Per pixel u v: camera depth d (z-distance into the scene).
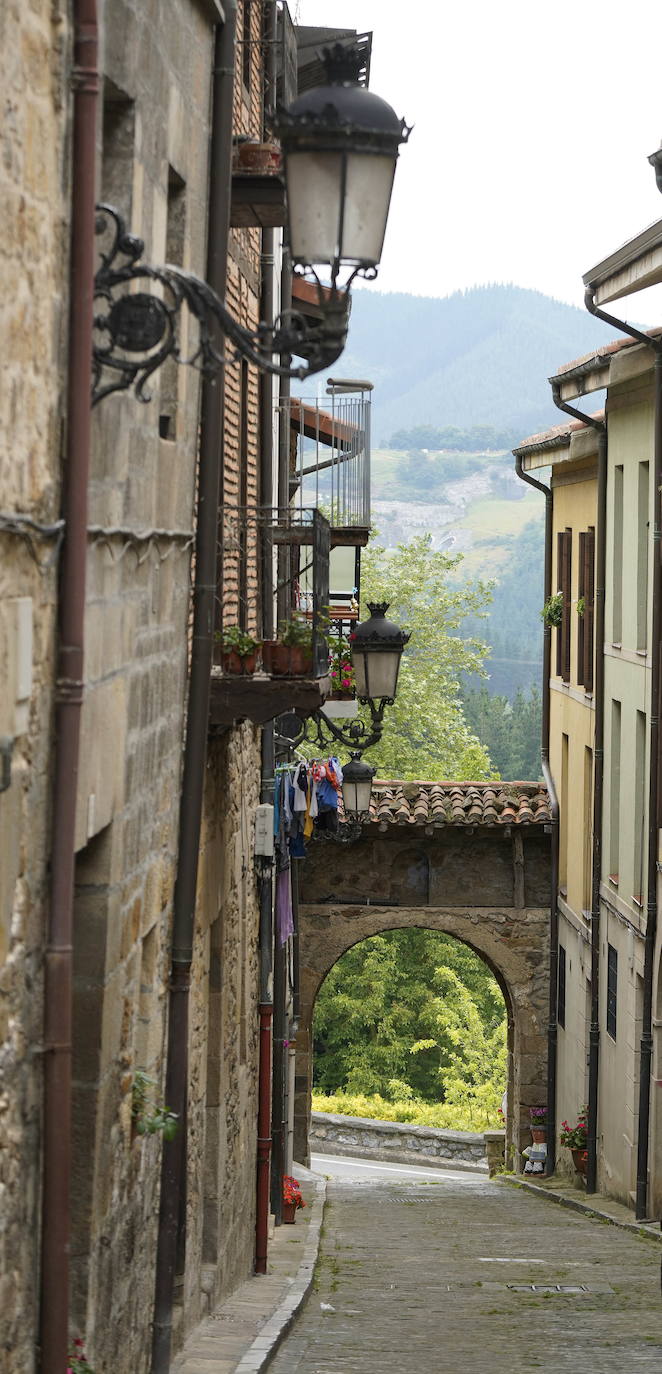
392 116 6.85
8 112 5.81
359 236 6.90
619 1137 24.94
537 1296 16.53
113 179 8.48
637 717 24.47
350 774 21.81
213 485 11.14
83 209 6.71
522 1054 30.78
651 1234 21.75
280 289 20.52
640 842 24.25
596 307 23.81
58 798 6.78
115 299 7.96
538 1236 22.23
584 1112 27.45
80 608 6.79
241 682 12.43
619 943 25.00
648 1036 23.06
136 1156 9.48
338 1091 54.78
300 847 20.31
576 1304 16.02
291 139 6.84
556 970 30.36
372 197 6.89
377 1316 15.08
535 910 30.62
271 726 17.84
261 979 17.77
